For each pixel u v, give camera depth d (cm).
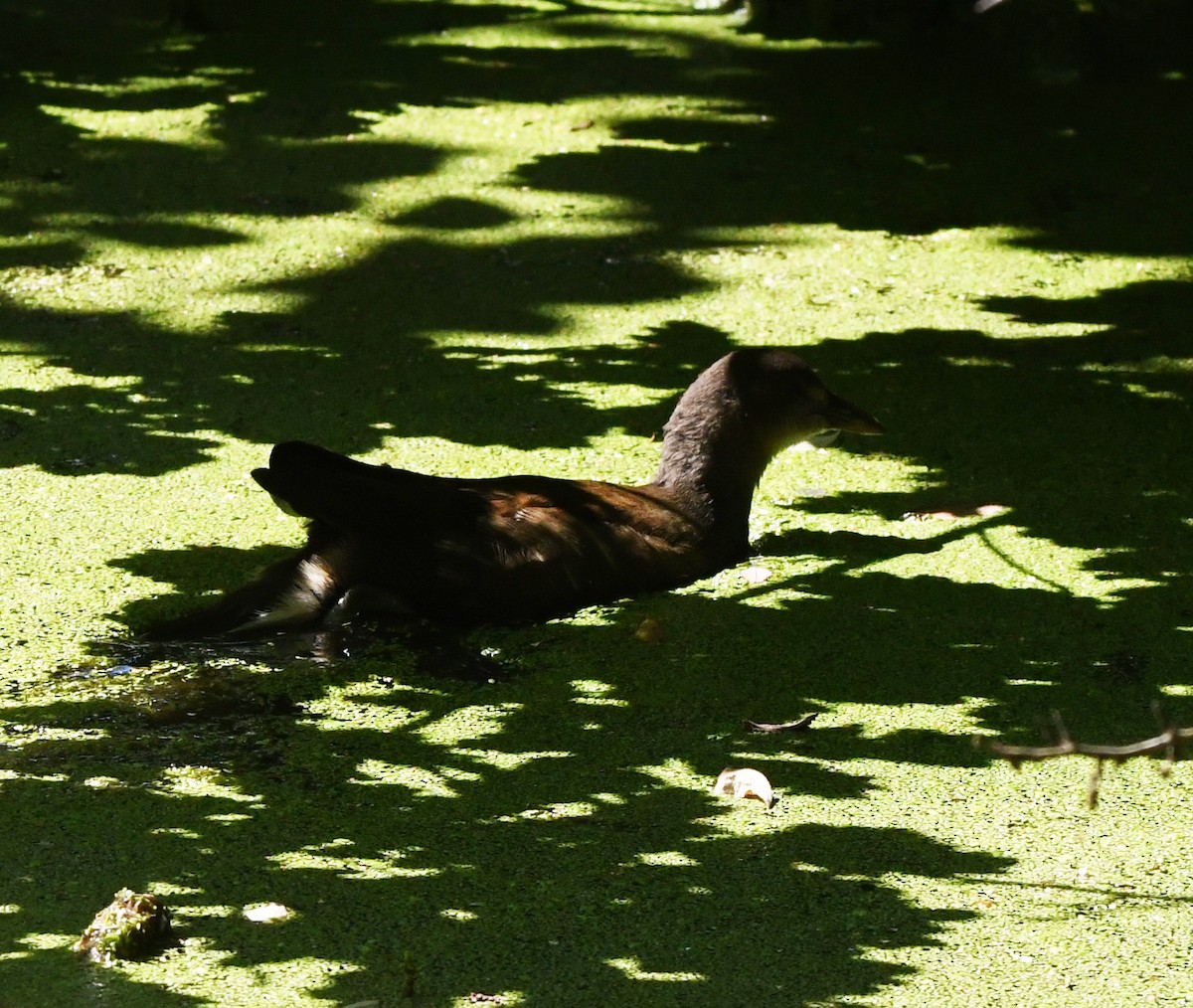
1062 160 1900
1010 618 1024
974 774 857
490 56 2220
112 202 1733
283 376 1383
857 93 2108
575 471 1212
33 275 1570
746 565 1109
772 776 852
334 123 1953
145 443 1255
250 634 1002
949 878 759
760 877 757
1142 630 1008
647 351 1441
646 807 820
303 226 1694
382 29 2316
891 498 1202
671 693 941
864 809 820
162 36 2245
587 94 2081
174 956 686
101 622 1004
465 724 904
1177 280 1603
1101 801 831
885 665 970
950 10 2309
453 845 781
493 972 678
